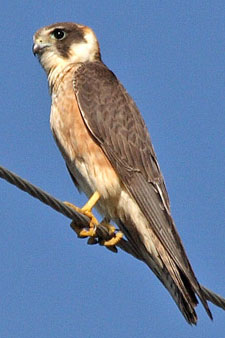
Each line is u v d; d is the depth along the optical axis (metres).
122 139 12.64
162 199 12.46
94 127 12.53
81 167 12.67
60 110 12.74
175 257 11.70
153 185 12.54
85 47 13.84
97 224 12.20
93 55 13.90
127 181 12.44
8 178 9.94
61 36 13.73
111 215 12.59
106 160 12.49
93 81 12.93
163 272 12.05
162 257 11.95
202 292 10.71
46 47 13.68
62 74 13.23
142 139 12.82
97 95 12.80
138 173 12.53
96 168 12.49
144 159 12.67
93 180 12.54
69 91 12.78
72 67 13.28
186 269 11.48
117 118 12.73
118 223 12.65
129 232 12.48
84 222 11.93
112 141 12.58
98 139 12.50
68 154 12.73
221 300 11.14
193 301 11.30
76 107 12.62
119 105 12.88
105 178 12.47
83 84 12.84
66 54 13.68
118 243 12.44
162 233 11.99
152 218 12.18
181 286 11.54
